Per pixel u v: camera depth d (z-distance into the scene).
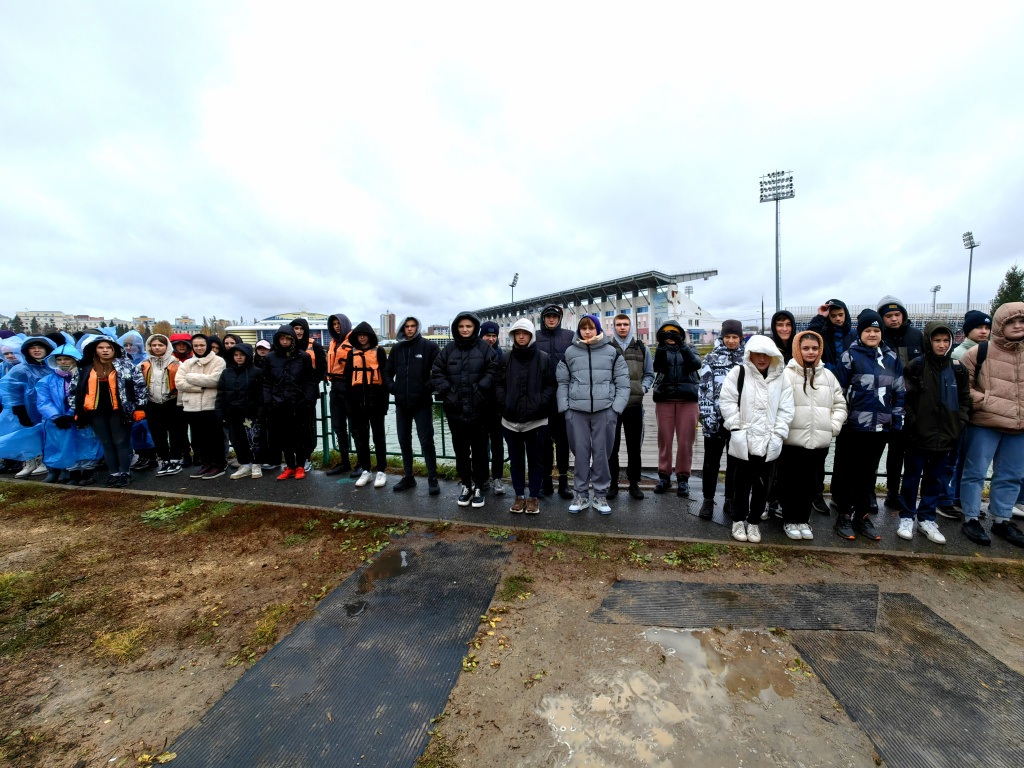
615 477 4.59
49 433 5.30
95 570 3.21
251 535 3.75
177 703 2.00
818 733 1.81
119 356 5.18
